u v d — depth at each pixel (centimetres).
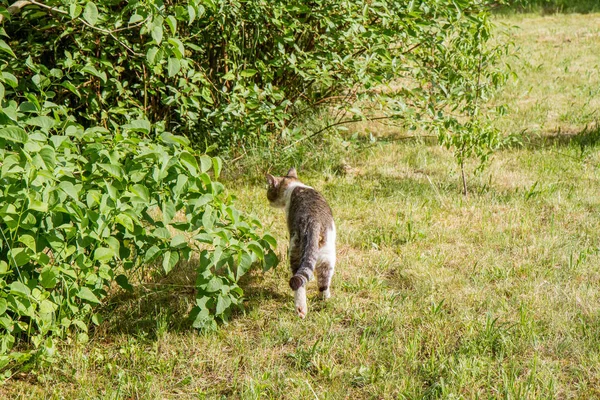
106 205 392
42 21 663
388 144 858
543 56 1373
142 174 409
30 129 556
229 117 704
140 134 645
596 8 1889
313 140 834
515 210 662
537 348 429
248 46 781
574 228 617
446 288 517
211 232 409
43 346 406
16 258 370
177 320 480
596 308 473
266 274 552
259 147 780
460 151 733
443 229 624
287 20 714
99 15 561
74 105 766
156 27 447
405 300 499
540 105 1031
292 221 518
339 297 506
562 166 779
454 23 696
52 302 406
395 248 594
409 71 761
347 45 723
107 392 389
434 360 415
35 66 527
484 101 775
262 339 453
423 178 766
